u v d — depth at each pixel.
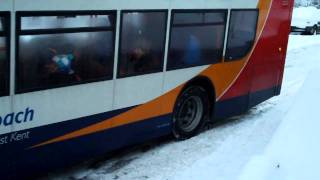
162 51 7.25
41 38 5.62
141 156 7.36
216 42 8.26
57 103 5.93
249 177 4.53
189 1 7.51
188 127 8.24
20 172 5.71
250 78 9.31
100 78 6.39
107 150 6.73
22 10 5.35
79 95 6.17
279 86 10.36
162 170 6.86
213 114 8.64
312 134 4.20
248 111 10.23
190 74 7.86
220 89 8.61
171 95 7.61
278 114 10.07
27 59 5.52
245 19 8.84
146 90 7.12
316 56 19.08
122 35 6.57
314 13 31.31
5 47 5.30
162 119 7.55
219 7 8.12
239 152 7.56
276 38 9.86
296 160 4.08
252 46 9.18
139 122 7.12
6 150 5.51
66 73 5.97
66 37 5.88
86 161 7.08
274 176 4.14
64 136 6.09
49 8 5.61
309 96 4.72
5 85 5.38
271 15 9.55
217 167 6.89
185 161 7.20
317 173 3.79
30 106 5.64
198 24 7.79
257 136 8.45
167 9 7.16
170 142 7.99
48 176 6.53
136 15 6.71
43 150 5.89
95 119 6.44
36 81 5.66
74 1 5.86
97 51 6.29
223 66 8.53
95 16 6.16
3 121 5.41
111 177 6.59
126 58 6.70
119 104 6.73
